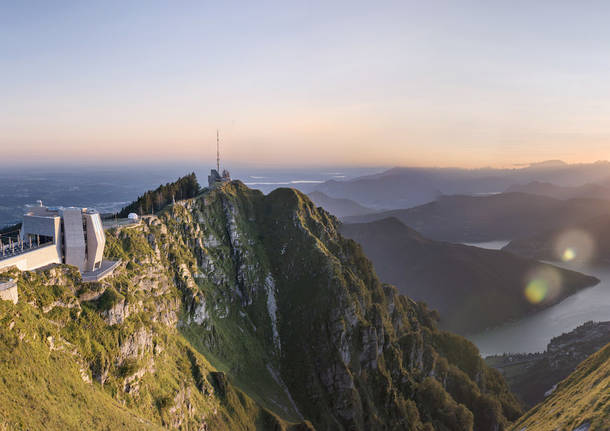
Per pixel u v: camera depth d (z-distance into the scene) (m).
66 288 81.25
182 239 168.62
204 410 106.00
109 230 125.62
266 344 173.75
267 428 126.06
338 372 163.62
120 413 72.44
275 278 196.75
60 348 69.44
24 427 51.88
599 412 113.12
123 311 89.88
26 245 90.38
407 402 176.75
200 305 146.75
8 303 62.47
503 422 194.75
